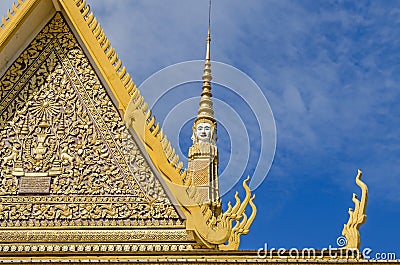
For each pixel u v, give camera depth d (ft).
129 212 65.31
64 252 62.54
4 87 69.67
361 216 61.82
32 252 62.54
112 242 64.44
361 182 62.95
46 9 70.90
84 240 64.59
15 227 65.26
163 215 64.95
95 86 69.21
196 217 63.26
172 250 63.16
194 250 61.67
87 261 60.49
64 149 67.62
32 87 69.72
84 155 67.31
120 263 60.49
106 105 68.59
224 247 65.36
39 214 65.62
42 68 70.28
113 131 67.77
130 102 66.54
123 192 65.98
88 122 68.28
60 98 69.26
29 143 67.97
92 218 65.31
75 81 69.62
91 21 69.67
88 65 69.92
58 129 68.28
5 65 70.18
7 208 65.87
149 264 60.44
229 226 63.62
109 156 67.10
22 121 68.74
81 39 69.62
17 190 66.44
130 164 66.59
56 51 70.64
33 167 67.26
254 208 67.21
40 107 69.05
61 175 66.85
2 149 67.87
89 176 66.69
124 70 67.87
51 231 64.95
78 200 65.98
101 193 66.08
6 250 64.44
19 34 69.97
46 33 71.15
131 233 64.54
